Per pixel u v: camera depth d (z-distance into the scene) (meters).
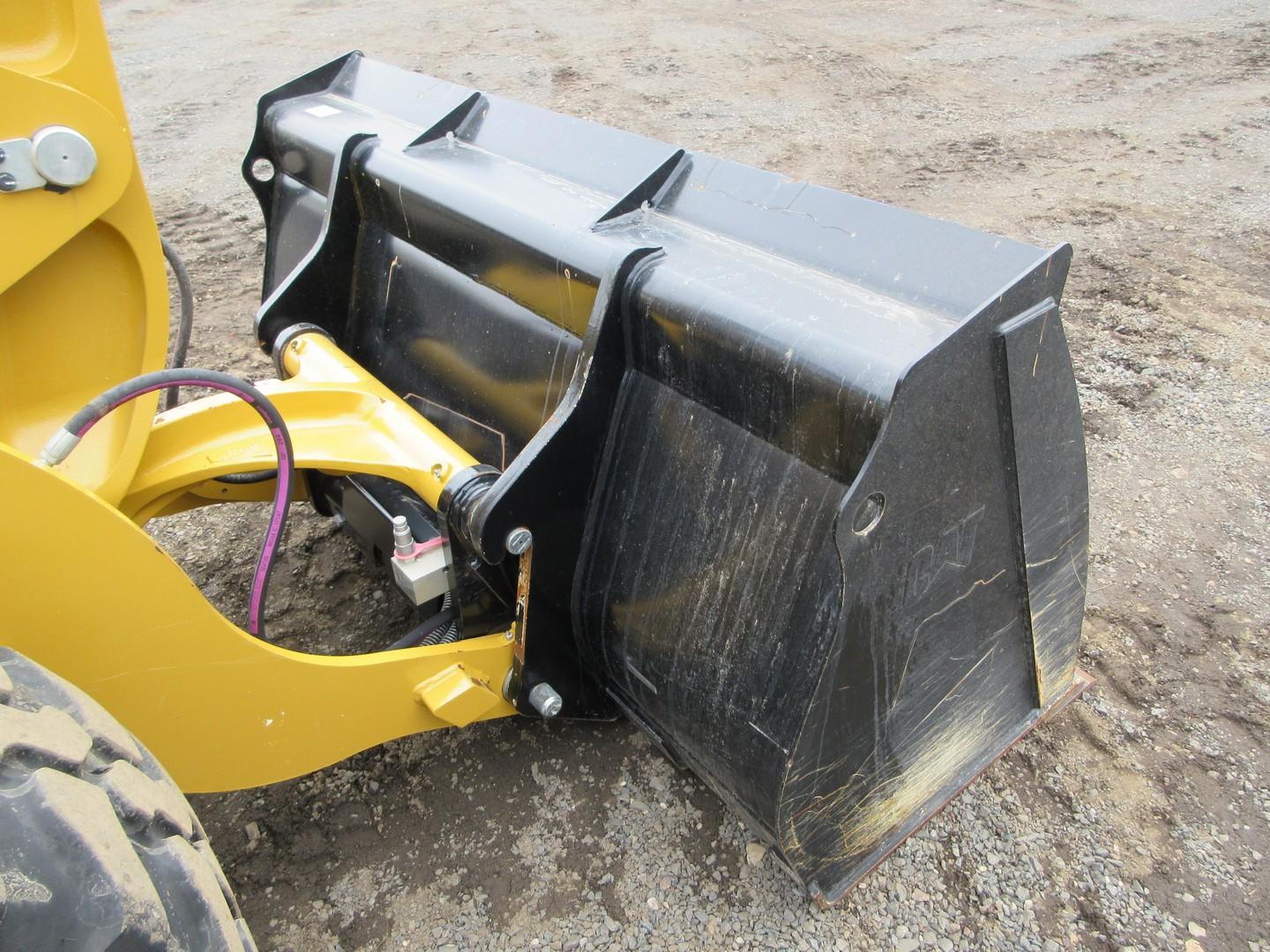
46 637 1.25
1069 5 9.79
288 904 1.79
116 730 1.16
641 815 1.95
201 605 1.36
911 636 1.46
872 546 1.29
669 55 8.26
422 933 1.75
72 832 0.95
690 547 1.54
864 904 1.80
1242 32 8.52
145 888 1.00
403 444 1.76
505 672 1.79
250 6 10.29
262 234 4.90
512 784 2.02
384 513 1.94
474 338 1.99
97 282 1.41
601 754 2.09
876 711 1.49
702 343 1.45
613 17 9.66
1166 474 3.10
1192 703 2.27
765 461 1.45
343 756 1.65
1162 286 4.31
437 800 1.99
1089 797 2.03
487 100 2.27
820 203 1.61
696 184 1.80
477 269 1.93
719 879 1.83
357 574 2.59
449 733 2.13
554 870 1.85
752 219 1.68
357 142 2.18
